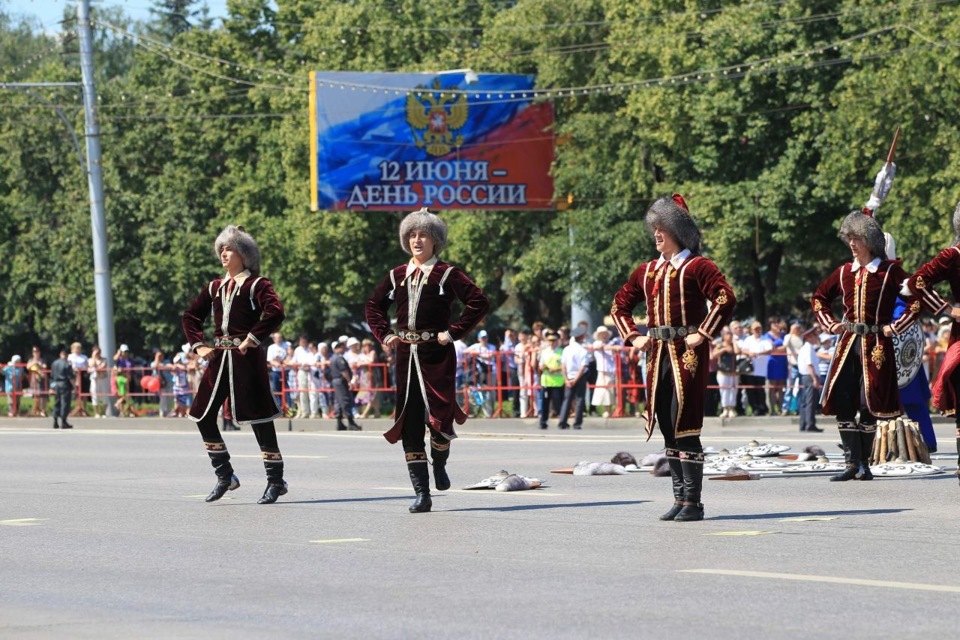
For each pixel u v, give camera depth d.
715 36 58.50
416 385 18.94
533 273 65.50
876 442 23.81
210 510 19.84
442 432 18.72
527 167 65.50
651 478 23.50
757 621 11.22
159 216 85.44
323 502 20.64
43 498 22.16
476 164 65.12
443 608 12.02
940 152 53.22
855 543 15.34
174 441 39.88
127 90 92.88
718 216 58.44
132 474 26.95
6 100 92.88
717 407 46.59
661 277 17.47
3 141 91.44
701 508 17.61
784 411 45.00
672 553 14.82
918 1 54.28
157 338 87.88
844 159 54.78
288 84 80.75
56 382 52.81
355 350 50.78
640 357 46.06
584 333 46.03
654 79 59.72
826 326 21.89
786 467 24.05
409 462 19.05
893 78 52.84
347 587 13.17
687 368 17.33
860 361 21.67
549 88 65.25
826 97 57.12
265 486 23.52
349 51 77.81
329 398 50.34
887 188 24.83
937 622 11.09
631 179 63.03
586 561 14.40
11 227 92.44
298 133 75.19
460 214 70.12
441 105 64.75
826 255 59.94
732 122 58.25
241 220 80.12
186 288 83.38
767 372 45.00
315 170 63.75
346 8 78.06
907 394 24.38
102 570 14.58
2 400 60.09
